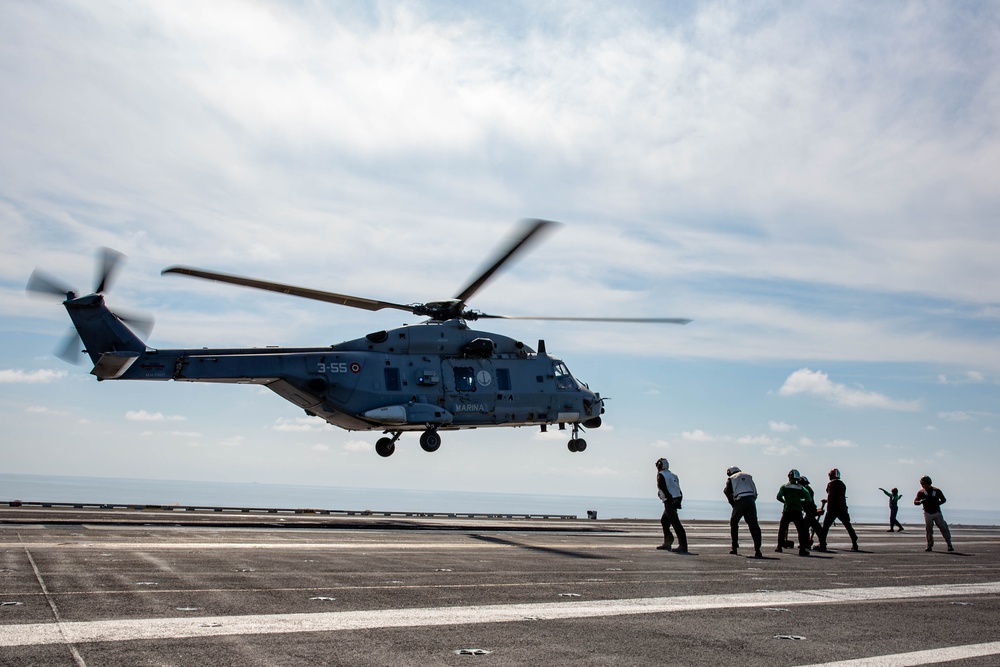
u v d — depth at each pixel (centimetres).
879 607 859
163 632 568
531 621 679
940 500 1873
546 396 2603
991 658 604
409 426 2405
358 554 1183
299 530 1659
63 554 1001
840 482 1795
